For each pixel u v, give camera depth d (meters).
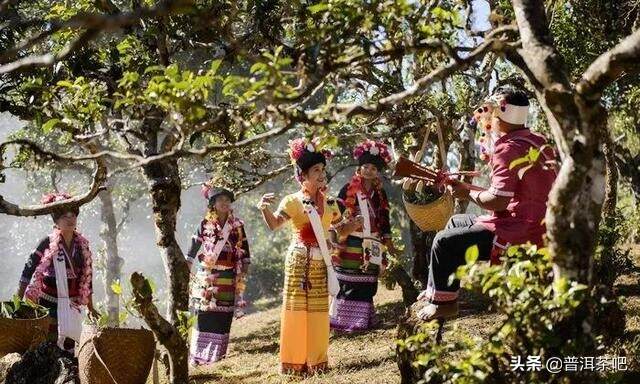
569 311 4.00
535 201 5.41
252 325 13.37
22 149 5.76
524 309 4.16
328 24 4.41
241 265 9.66
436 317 5.65
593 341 4.16
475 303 10.08
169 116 4.51
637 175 14.20
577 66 9.91
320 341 7.52
